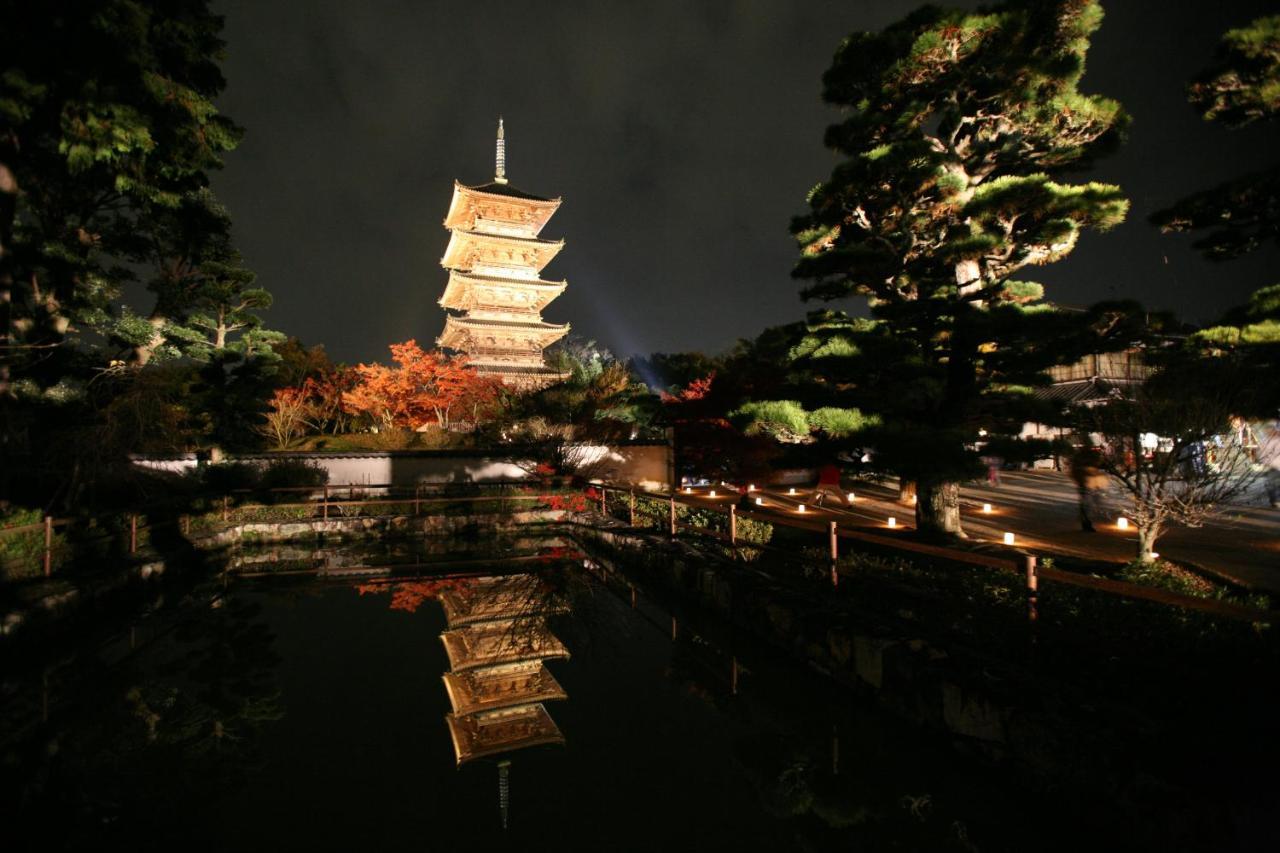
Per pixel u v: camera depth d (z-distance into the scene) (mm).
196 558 13766
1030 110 9445
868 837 4133
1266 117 8180
